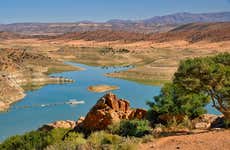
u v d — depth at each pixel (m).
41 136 25.75
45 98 67.62
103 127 27.34
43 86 82.19
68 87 80.75
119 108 29.98
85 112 55.69
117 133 24.00
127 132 23.69
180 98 27.06
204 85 22.20
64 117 52.31
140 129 23.38
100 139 19.25
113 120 26.97
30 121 49.81
